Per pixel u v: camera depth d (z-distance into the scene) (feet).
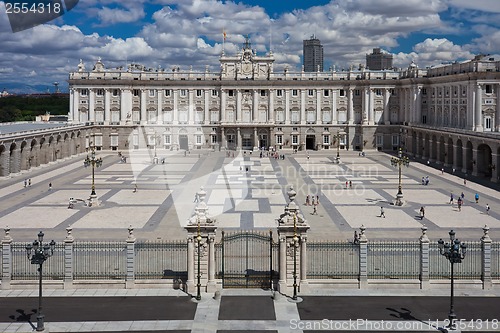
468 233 223.30
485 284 157.99
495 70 410.31
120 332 129.80
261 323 135.13
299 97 578.25
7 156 372.99
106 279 159.94
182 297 151.64
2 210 268.41
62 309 142.82
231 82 568.82
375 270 166.71
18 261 175.32
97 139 567.18
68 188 333.42
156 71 574.56
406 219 250.37
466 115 432.66
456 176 386.73
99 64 566.36
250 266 169.48
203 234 155.12
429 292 154.92
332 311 142.20
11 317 137.59
